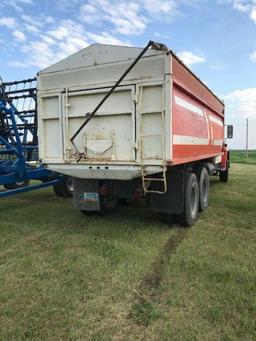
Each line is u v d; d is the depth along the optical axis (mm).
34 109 8398
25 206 7992
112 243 5059
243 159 33594
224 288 3535
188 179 6031
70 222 6406
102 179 5852
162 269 4090
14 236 5527
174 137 5086
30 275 3938
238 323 2916
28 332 2805
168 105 4867
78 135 5586
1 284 3707
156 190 5961
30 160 8664
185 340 2699
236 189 10750
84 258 4457
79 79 5512
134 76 5059
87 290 3541
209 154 8398
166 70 4848
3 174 7805
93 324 2934
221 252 4668
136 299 3361
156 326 2895
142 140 5078
